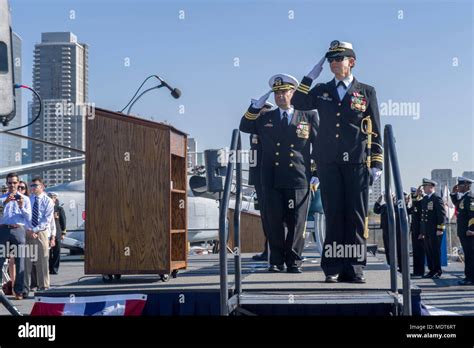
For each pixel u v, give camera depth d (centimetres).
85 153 652
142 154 650
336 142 623
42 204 1229
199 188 1103
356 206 616
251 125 750
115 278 668
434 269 1532
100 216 649
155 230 645
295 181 726
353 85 633
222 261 496
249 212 1717
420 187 1587
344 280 598
